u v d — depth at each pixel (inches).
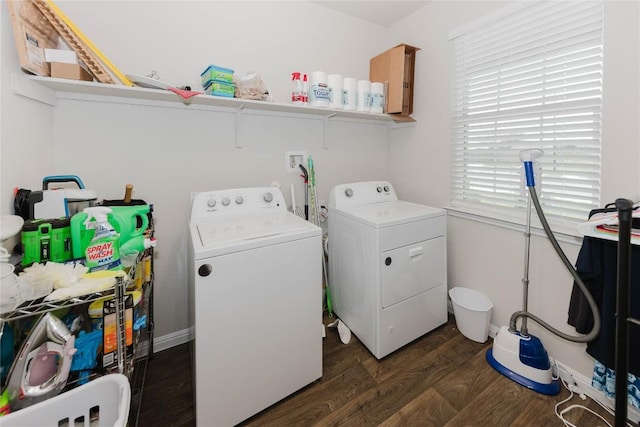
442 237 77.4
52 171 55.4
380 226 64.7
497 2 68.7
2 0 39.8
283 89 81.4
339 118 93.4
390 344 69.2
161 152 67.1
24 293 28.1
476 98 77.0
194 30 67.9
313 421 53.1
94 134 59.9
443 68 83.0
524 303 63.7
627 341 37.4
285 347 55.8
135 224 46.1
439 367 66.0
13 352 31.2
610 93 52.0
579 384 59.4
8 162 39.8
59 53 47.6
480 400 56.9
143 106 64.3
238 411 51.7
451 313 87.8
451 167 84.7
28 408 27.3
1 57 38.9
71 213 46.3
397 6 87.1
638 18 47.9
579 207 60.1
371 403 56.7
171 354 70.7
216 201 66.4
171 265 71.1
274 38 79.0
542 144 65.1
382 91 86.0
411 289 71.8
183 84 67.2
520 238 69.2
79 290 29.6
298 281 56.1
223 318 48.4
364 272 69.8
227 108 73.9
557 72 60.8
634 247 45.4
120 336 33.3
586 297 50.7
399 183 101.8
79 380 32.2
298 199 87.2
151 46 63.3
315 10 85.4
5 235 29.7
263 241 51.2
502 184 73.7
